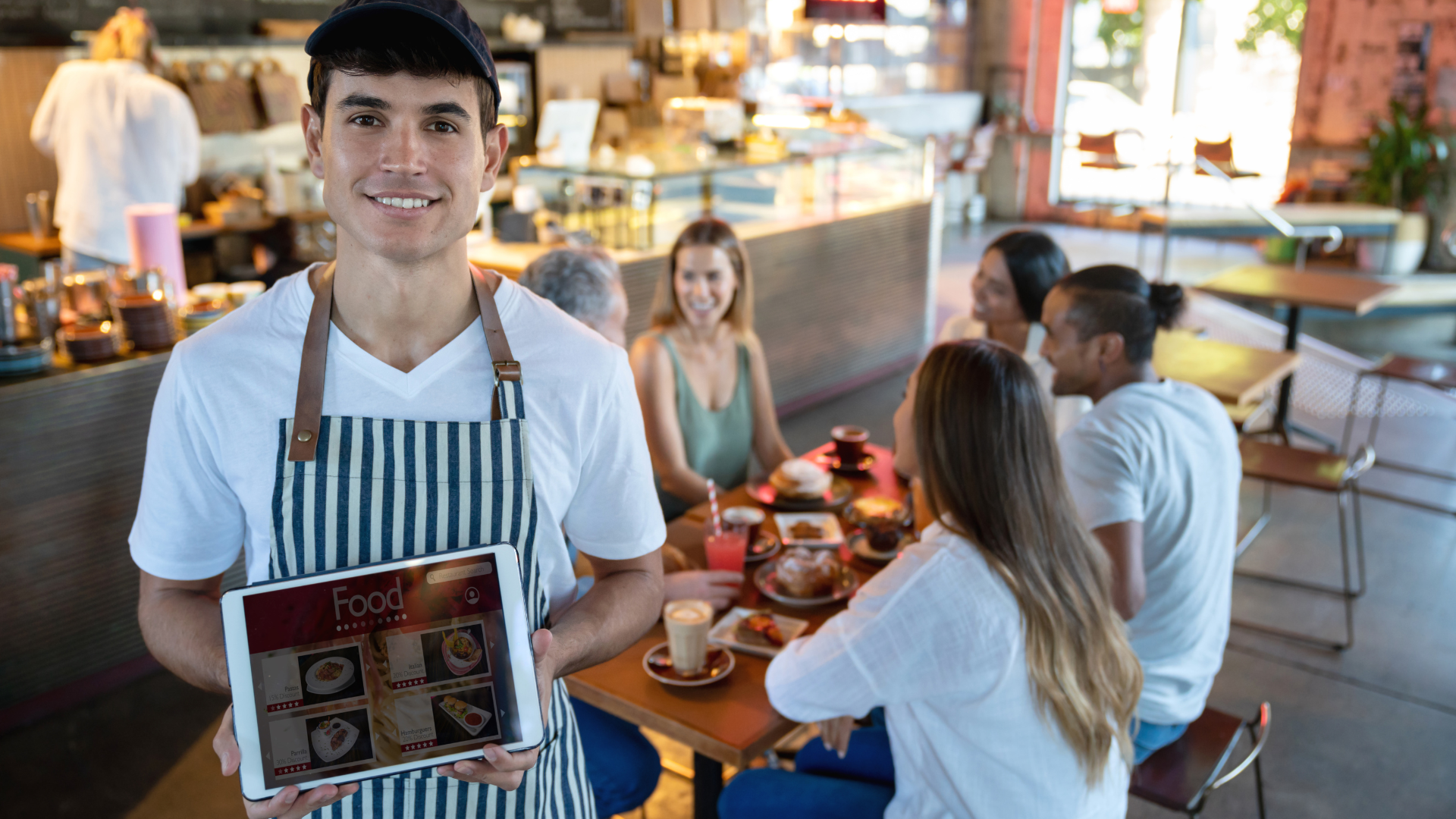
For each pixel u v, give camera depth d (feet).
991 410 4.64
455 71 2.92
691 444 8.90
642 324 13.93
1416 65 26.89
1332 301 13.52
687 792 8.18
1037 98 35.24
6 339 8.77
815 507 7.99
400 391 3.21
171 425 3.14
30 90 15.48
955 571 4.63
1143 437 5.95
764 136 16.29
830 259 17.38
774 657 5.79
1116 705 4.83
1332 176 27.30
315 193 17.34
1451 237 24.25
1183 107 32.14
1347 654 10.30
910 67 33.63
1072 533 4.80
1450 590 11.57
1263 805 7.43
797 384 17.35
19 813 7.82
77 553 9.04
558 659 3.19
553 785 3.63
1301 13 29.22
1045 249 8.23
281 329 3.19
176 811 7.89
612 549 3.70
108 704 9.27
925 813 4.98
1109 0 32.19
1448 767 8.62
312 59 3.00
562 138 14.30
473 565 2.98
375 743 2.91
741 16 22.45
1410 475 14.82
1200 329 14.75
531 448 3.30
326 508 3.13
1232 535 6.42
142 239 10.76
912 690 4.73
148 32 14.35
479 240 14.07
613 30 22.67
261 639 2.85
